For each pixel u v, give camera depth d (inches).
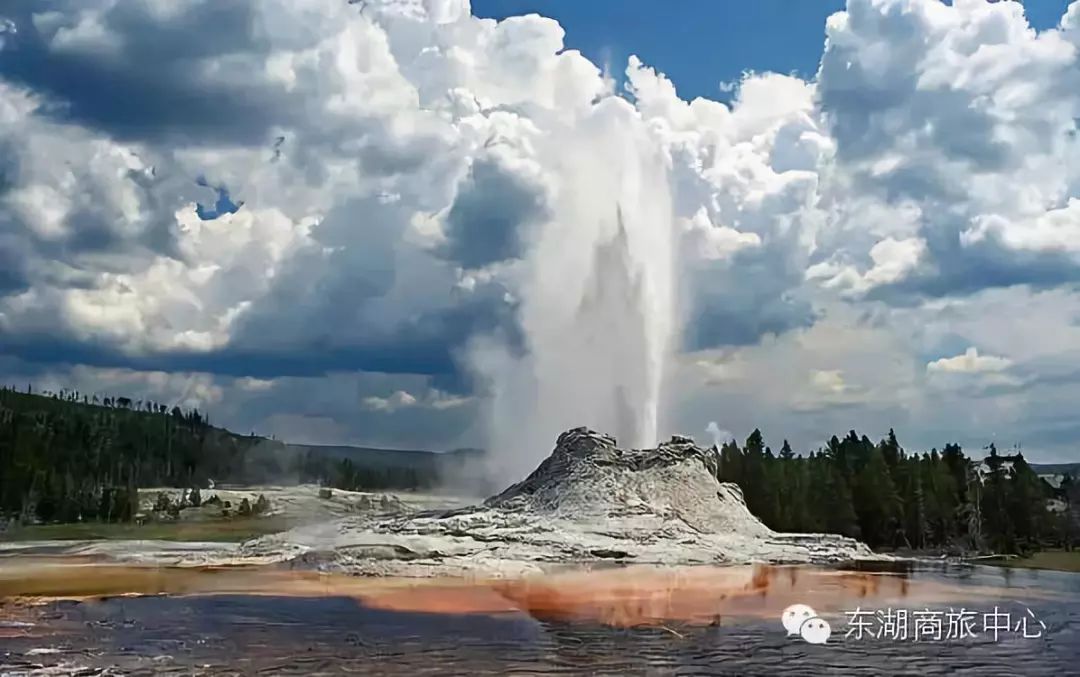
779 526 2677.2
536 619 1117.7
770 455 3110.2
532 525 1841.8
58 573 1541.6
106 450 4758.9
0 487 3646.7
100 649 956.6
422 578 1439.5
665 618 1127.6
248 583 1401.3
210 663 897.5
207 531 2893.7
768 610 1186.6
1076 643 1030.4
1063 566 1915.6
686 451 2206.0
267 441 5492.1
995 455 2974.9
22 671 869.8
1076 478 3255.4
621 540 1770.4
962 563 1943.9
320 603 1221.7
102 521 3417.8
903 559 1931.6
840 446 3376.0
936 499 2755.9
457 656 928.3
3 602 1237.7
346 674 856.9
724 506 2084.2
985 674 887.1
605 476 2082.9
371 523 2043.6
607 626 1076.5
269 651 949.2
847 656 951.6
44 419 4849.9
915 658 949.2
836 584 1448.1
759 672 879.7
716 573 1540.4
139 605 1209.4
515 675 853.8
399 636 1017.5
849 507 2696.9
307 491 4611.2
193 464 5187.0
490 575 1467.8
